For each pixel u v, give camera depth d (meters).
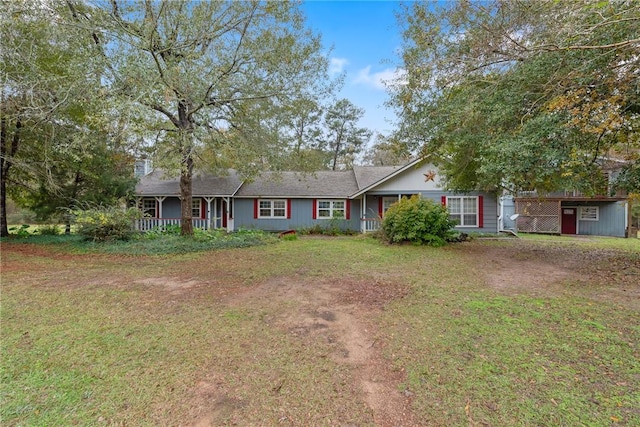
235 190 16.48
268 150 10.16
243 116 9.87
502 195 13.70
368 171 18.84
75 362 2.90
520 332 3.54
